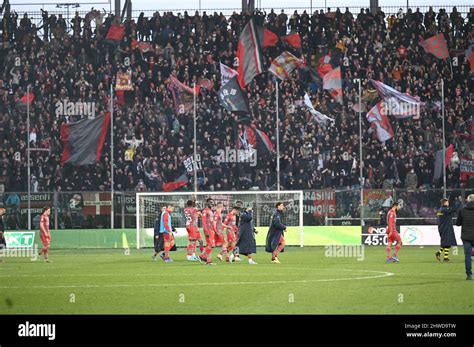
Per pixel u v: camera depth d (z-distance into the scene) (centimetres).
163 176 5891
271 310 1947
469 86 6350
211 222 3656
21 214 5288
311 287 2462
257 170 5888
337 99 6241
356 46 6556
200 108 6244
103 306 2056
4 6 7006
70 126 5991
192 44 6594
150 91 6359
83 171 5969
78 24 6744
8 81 6475
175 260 4006
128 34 6662
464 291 2323
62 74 6450
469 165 5856
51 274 3084
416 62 6475
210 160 5938
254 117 6153
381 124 5947
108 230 5303
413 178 5769
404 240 5194
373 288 2417
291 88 6312
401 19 6662
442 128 5588
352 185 5803
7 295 2327
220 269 3262
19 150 6075
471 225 2659
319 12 6781
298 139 5994
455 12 6662
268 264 3562
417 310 1925
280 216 3672
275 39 6600
